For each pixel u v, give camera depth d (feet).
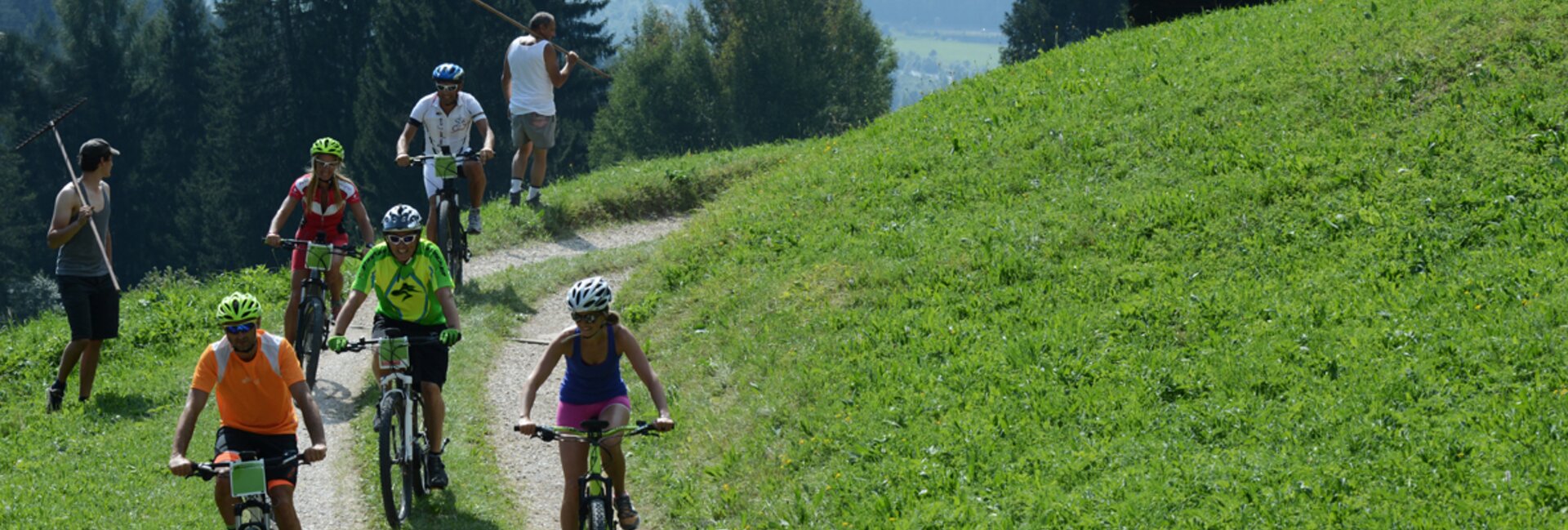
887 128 68.74
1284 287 40.96
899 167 59.11
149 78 324.19
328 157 42.19
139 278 301.84
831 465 34.88
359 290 33.63
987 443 34.01
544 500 36.63
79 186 41.96
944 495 32.09
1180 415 34.17
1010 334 40.63
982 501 31.48
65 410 42.96
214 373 27.43
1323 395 33.78
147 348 51.08
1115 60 67.05
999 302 43.27
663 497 36.19
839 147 68.23
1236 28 67.00
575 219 70.28
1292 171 48.32
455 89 52.60
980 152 58.18
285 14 285.23
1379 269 40.70
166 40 322.34
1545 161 44.65
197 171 297.33
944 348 40.29
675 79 269.23
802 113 270.46
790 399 39.17
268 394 27.89
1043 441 34.06
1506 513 27.12
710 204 66.13
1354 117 51.37
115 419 42.47
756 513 33.45
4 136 313.12
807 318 45.14
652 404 42.34
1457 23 55.93
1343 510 28.27
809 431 36.94
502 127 230.07
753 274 51.08
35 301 281.33
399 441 33.65
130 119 313.94
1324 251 42.93
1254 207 46.60
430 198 54.03
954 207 53.21
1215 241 44.98
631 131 267.59
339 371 45.47
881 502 31.99
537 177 69.82
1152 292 42.04
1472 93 50.14
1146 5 86.28
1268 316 39.11
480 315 51.62
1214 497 29.55
